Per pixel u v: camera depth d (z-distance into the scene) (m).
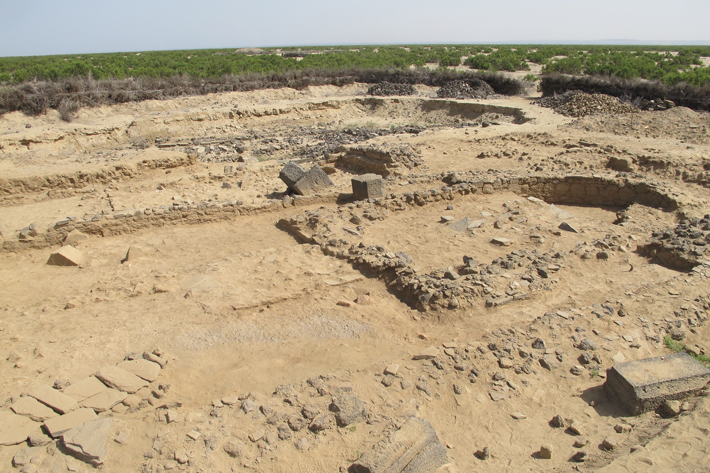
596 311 6.86
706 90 23.42
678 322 6.77
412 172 14.88
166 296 8.02
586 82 28.00
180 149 20.31
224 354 6.54
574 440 5.00
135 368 5.85
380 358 6.27
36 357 6.27
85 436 4.80
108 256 10.15
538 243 9.66
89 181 14.59
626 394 5.27
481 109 27.16
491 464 4.74
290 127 26.05
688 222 9.77
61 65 39.41
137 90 26.59
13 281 9.08
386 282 8.29
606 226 10.62
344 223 10.64
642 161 14.50
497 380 5.77
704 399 5.20
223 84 30.17
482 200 12.35
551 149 16.94
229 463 4.69
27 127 21.61
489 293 7.30
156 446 4.83
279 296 7.77
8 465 4.57
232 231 11.49
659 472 4.28
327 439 4.92
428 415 5.32
